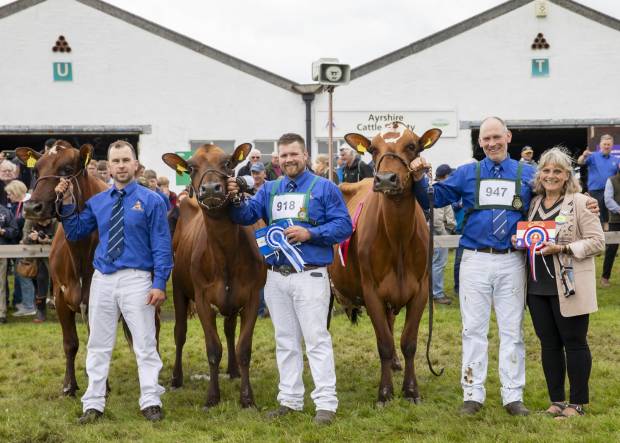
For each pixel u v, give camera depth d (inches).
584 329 205.6
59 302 244.4
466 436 194.5
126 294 210.8
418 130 727.7
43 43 697.6
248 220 216.1
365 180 289.6
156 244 213.6
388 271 228.1
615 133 735.1
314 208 213.3
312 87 710.5
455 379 258.8
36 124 700.7
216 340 230.1
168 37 706.2
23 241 387.2
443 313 375.9
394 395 236.4
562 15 727.7
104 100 705.6
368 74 719.1
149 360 215.5
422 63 722.8
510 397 210.1
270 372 280.1
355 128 721.6
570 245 200.5
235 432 201.6
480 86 729.0
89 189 243.4
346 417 215.9
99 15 701.3
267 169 475.5
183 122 712.4
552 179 203.8
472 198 213.0
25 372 287.1
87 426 207.5
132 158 213.8
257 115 716.7
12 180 428.1
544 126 735.1
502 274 208.5
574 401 208.7
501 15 724.7
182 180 712.4
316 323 211.5
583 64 732.7
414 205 223.3
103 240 213.6
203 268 227.9
